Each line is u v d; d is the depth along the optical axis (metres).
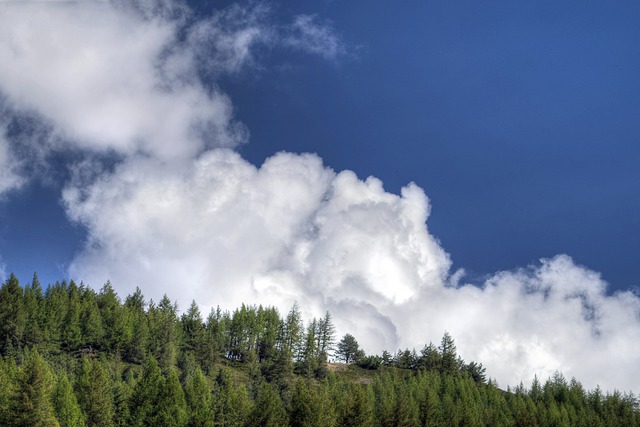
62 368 130.00
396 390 148.38
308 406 92.94
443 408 132.38
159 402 101.50
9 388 95.38
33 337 142.12
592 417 150.00
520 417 132.88
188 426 100.25
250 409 101.94
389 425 105.62
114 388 112.56
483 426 123.75
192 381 110.38
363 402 96.50
